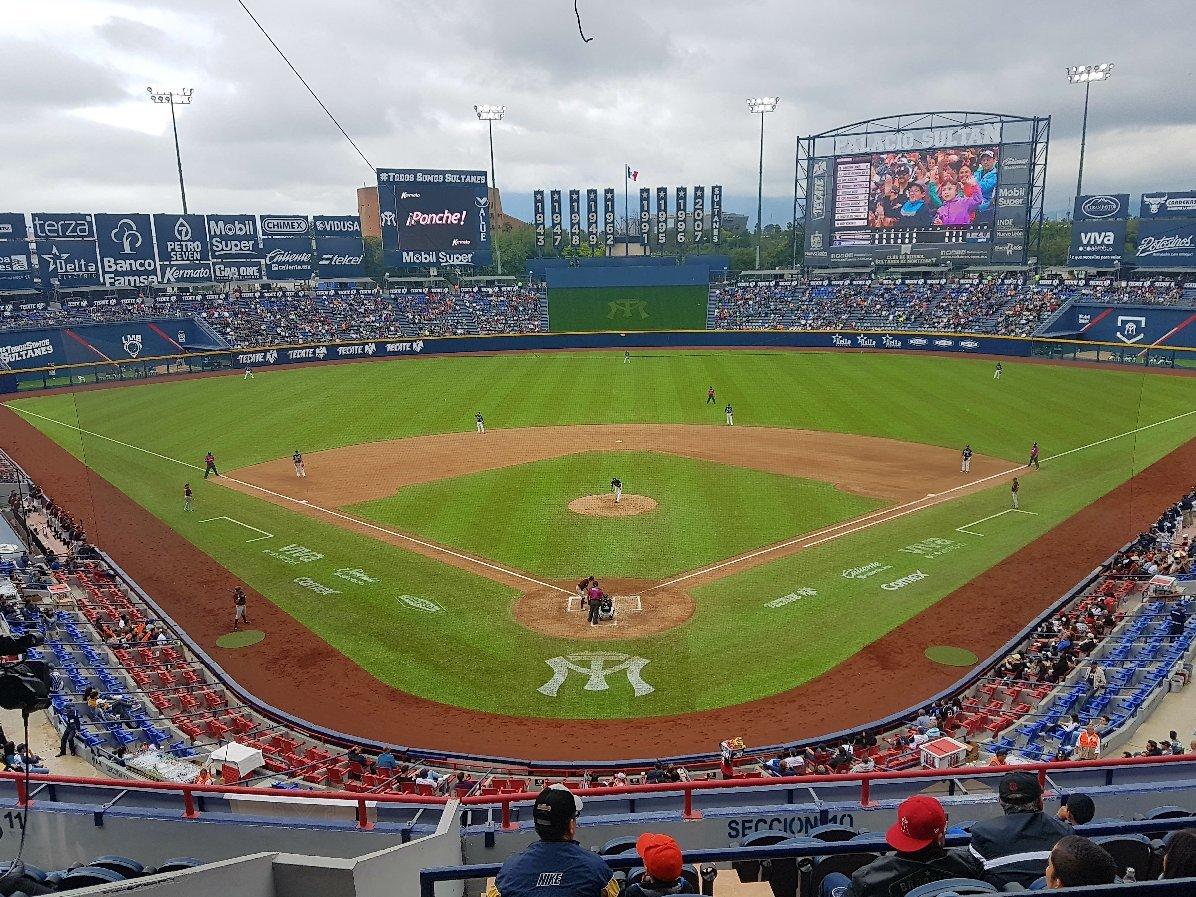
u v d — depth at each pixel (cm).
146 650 2711
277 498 4388
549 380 7769
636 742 2234
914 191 9419
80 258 9175
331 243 10619
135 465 5144
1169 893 433
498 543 3647
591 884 524
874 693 2450
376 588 3231
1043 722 2141
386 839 984
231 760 1892
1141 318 8288
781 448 5172
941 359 8544
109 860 770
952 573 3266
